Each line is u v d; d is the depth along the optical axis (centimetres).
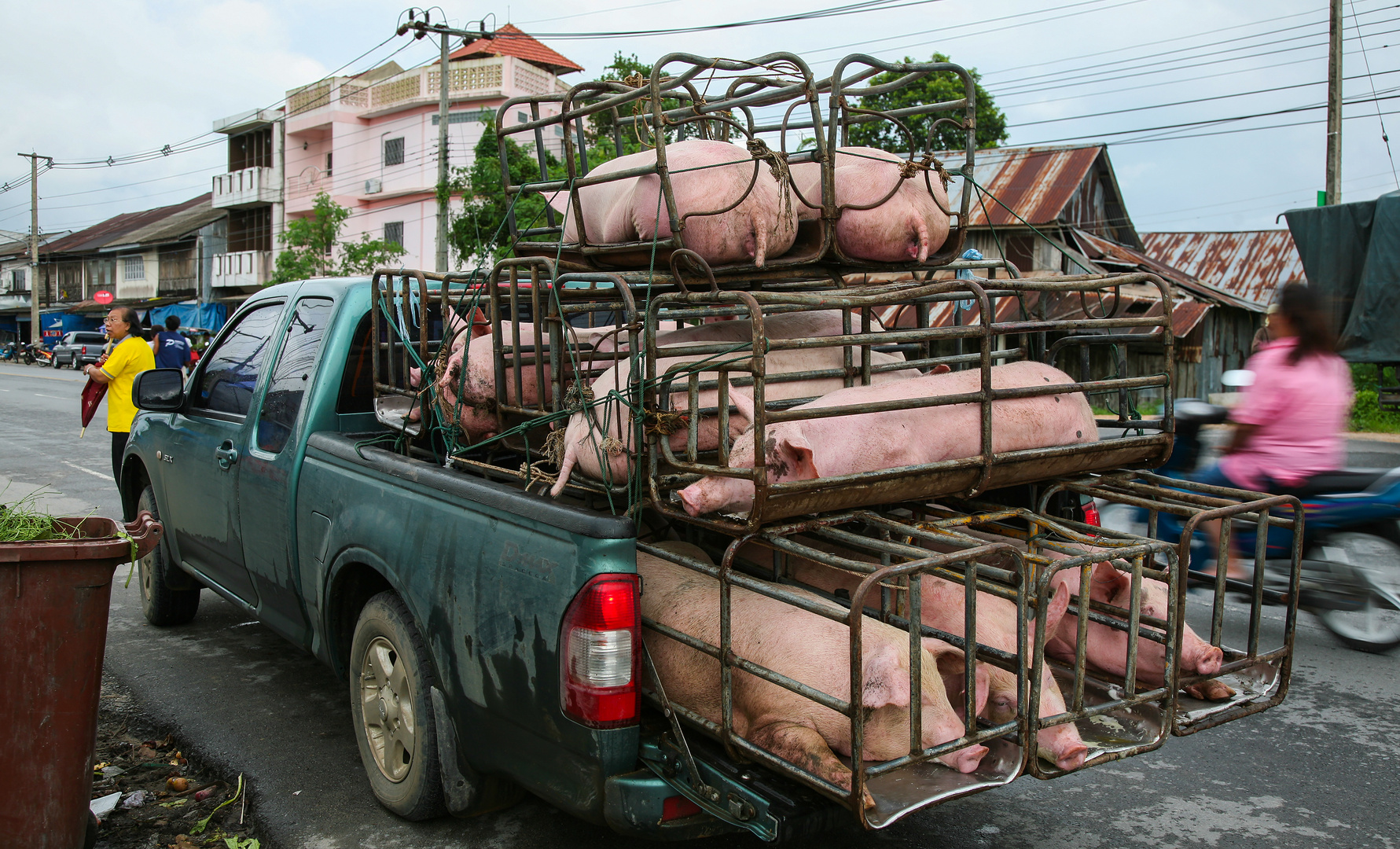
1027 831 330
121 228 4916
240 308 474
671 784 240
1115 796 358
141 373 456
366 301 391
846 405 246
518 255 342
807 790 225
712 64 280
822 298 241
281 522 380
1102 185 2330
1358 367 1789
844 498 241
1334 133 1717
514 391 313
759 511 221
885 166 305
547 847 309
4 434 1377
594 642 240
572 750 248
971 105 330
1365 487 511
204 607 588
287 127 3597
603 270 314
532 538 259
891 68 310
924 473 254
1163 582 312
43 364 3909
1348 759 388
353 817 329
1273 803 352
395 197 3259
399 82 3189
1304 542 521
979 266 349
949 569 283
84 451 1200
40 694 263
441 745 296
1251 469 528
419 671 302
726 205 277
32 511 302
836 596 284
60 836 270
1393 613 505
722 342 290
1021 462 279
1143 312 1636
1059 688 297
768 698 241
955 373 288
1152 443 314
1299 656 506
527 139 2884
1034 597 275
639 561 289
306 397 380
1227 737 410
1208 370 2009
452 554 284
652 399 248
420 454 354
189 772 366
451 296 394
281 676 465
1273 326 532
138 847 310
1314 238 1433
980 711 275
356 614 357
